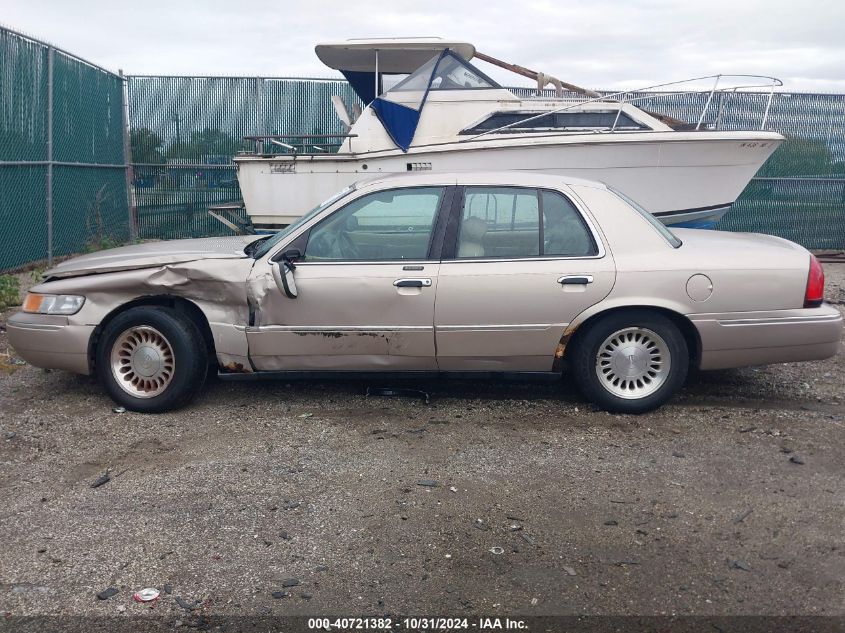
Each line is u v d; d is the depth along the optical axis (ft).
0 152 34.22
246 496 14.69
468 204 18.69
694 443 17.10
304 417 18.78
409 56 38.96
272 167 36.11
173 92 49.57
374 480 15.33
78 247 41.93
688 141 32.96
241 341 18.60
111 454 16.69
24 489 15.07
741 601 11.44
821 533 13.24
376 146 36.19
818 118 49.24
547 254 18.35
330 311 18.31
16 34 34.65
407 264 18.31
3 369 22.45
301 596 11.65
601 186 19.08
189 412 19.15
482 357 18.51
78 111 41.93
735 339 18.21
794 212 49.80
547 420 18.56
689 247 18.78
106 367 18.98
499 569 12.26
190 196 50.39
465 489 14.92
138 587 11.91
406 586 11.86
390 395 20.31
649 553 12.69
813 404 19.89
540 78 41.04
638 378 18.69
